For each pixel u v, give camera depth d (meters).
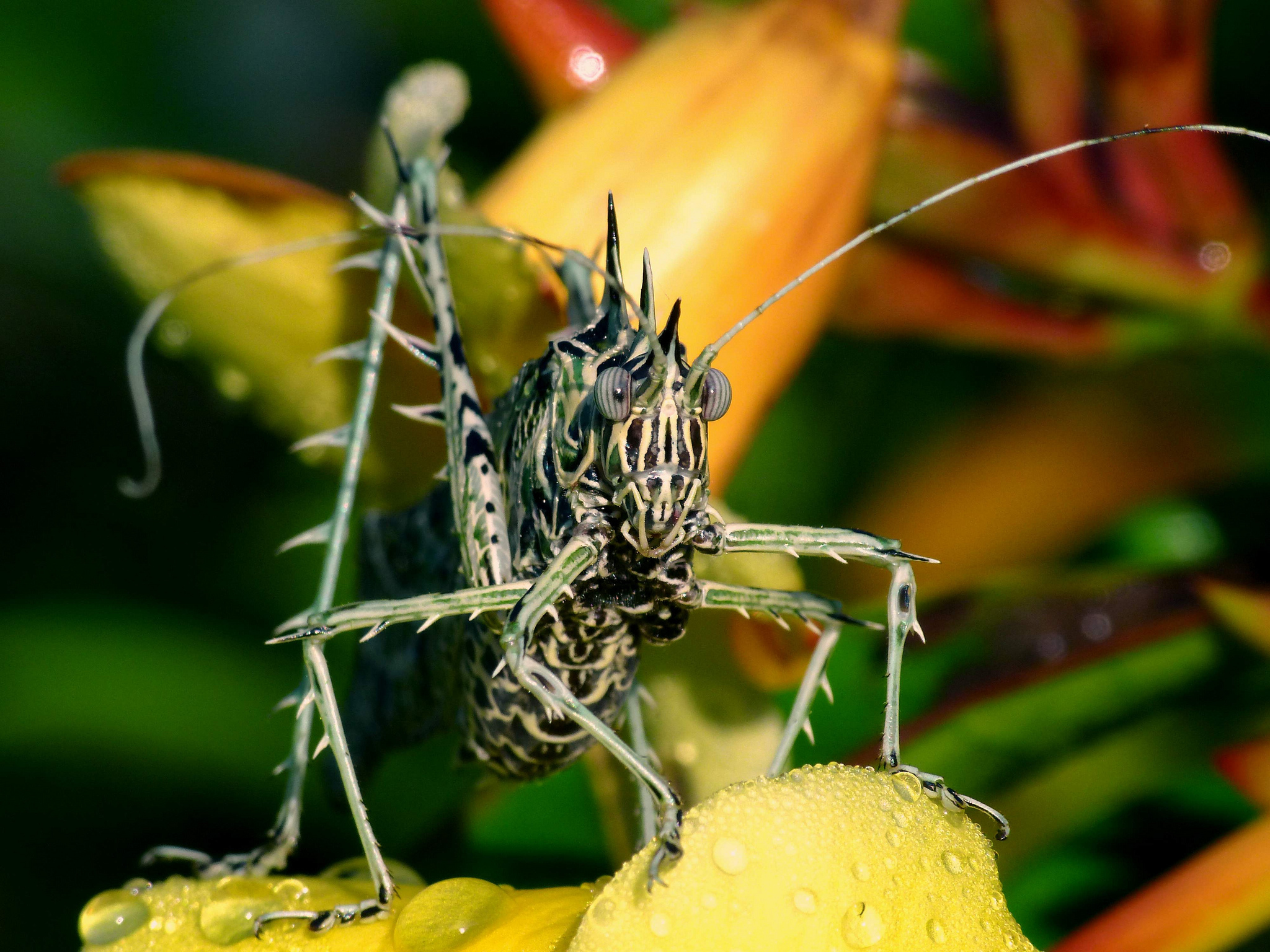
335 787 0.15
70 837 0.16
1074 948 0.14
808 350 0.15
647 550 0.12
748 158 0.15
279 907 0.13
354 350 0.14
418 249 0.14
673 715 0.15
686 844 0.12
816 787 0.12
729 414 0.15
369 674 0.15
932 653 0.15
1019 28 0.16
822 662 0.13
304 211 0.15
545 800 0.16
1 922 0.16
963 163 0.16
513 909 0.12
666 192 0.15
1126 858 0.15
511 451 0.13
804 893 0.11
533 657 0.13
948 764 0.15
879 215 0.16
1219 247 0.16
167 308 0.15
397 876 0.14
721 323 0.15
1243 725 0.15
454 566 0.14
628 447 0.12
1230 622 0.15
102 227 0.15
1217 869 0.14
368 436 0.15
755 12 0.15
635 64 0.16
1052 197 0.16
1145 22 0.16
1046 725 0.15
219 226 0.15
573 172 0.15
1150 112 0.16
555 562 0.12
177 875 0.13
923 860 0.12
